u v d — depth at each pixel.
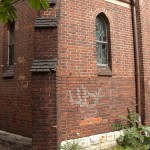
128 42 9.30
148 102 9.38
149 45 9.70
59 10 6.67
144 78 9.32
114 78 8.67
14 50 8.56
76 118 7.46
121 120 8.73
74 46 7.61
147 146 6.05
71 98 7.39
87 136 7.68
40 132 6.13
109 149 7.91
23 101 7.89
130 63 9.29
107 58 8.77
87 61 7.91
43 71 6.20
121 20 9.14
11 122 8.42
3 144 8.65
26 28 8.02
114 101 8.58
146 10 9.73
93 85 8.00
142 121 9.21
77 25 7.75
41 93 6.20
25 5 8.13
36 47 6.41
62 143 6.99
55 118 6.11
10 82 8.61
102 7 8.55
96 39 8.56
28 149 7.45
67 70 7.37
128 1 9.43
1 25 9.31
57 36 6.38
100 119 8.09
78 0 7.86
